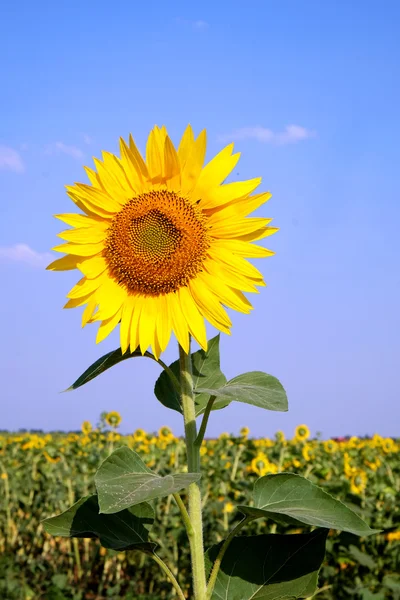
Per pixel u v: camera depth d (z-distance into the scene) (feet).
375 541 8.28
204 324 3.68
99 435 11.90
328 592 7.56
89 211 3.76
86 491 9.96
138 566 9.16
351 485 9.25
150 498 3.04
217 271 3.72
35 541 10.25
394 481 10.59
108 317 3.70
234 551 3.57
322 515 3.34
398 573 8.06
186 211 3.71
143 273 3.70
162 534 8.61
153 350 3.66
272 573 3.54
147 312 3.73
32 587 9.07
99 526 3.62
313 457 10.07
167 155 3.66
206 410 3.50
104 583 9.36
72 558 9.73
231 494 8.66
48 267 3.76
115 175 3.74
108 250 3.78
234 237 3.73
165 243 3.73
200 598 3.41
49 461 11.53
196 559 3.43
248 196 3.69
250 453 9.87
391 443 14.01
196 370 3.94
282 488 3.49
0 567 9.02
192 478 3.18
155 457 10.12
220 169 3.68
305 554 3.53
